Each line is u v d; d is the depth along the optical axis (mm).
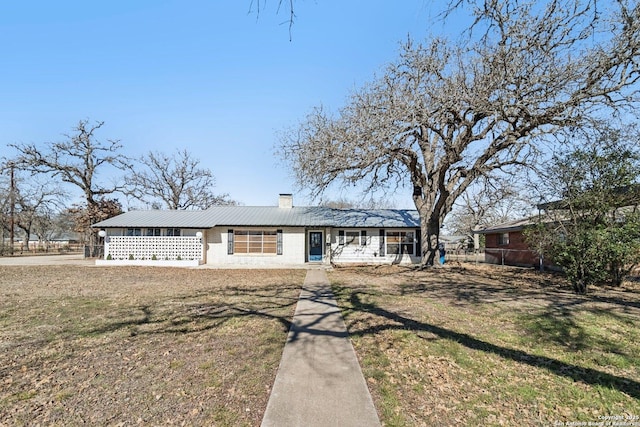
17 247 39594
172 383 3947
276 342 5395
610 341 5492
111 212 30141
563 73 8406
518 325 6445
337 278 14203
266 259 21641
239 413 3289
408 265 20688
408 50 13375
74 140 28938
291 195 25219
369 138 12352
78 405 3461
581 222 10281
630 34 7578
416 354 4883
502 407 3461
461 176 16531
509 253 21672
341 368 4352
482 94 9453
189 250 20828
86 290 10734
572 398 3658
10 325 6426
